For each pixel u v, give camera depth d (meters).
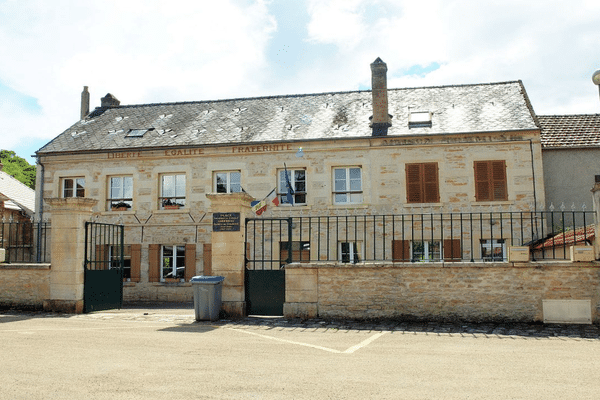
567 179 16.83
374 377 5.09
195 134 18.72
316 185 16.98
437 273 9.31
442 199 16.25
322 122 18.33
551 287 8.97
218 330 8.53
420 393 4.51
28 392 4.48
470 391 4.58
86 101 22.75
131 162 18.28
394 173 16.59
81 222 11.32
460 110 17.92
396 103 19.11
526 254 9.03
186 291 17.55
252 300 10.30
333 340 7.50
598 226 8.82
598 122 18.42
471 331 8.37
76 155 18.59
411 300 9.35
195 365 5.62
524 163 15.97
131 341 7.24
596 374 5.27
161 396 4.36
